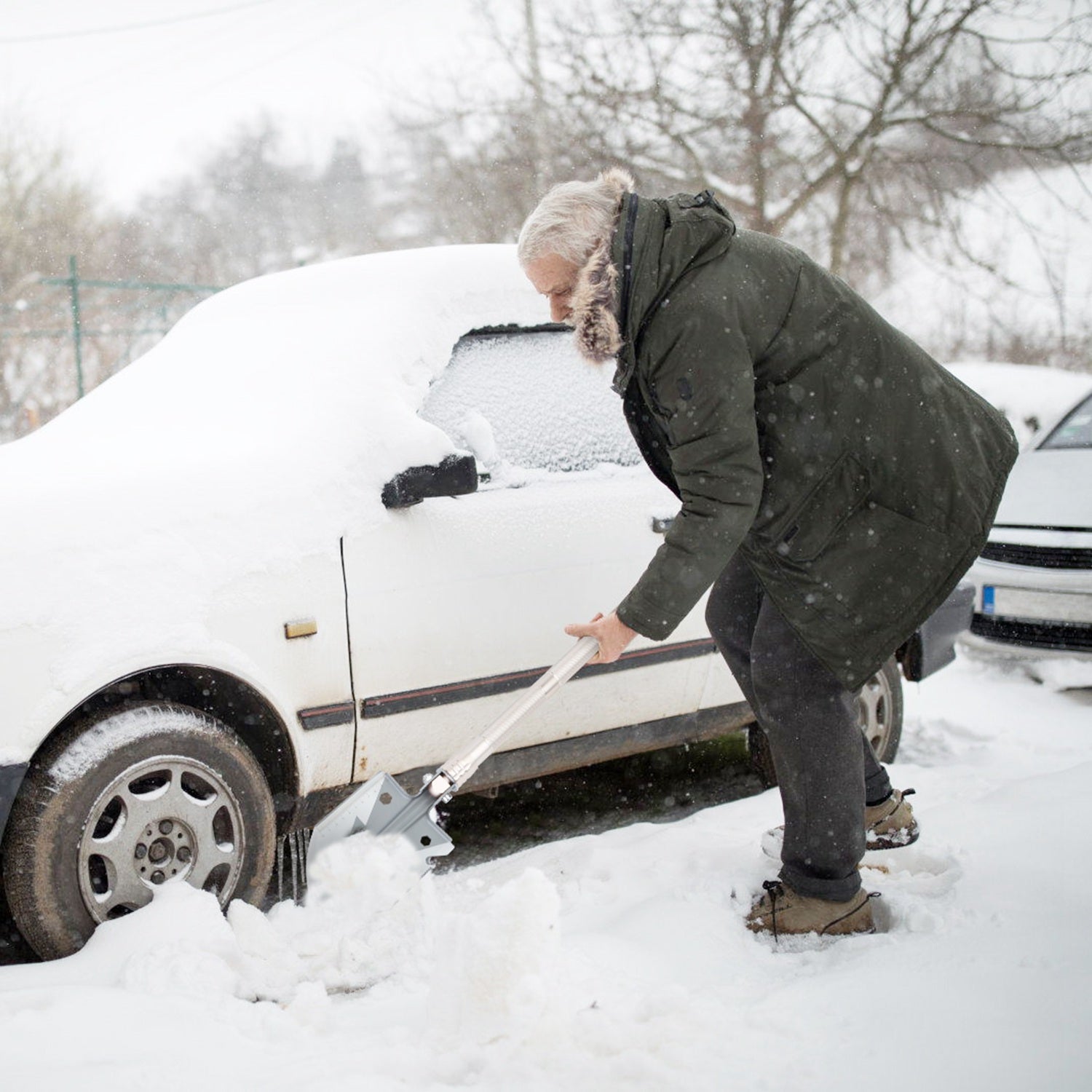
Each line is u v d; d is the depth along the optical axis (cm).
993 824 312
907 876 292
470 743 272
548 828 398
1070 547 548
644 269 231
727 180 1494
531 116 1544
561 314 249
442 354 338
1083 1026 205
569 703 350
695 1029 207
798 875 268
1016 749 464
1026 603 558
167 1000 225
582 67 1480
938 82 1443
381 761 316
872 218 1589
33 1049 204
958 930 252
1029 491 586
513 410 351
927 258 1585
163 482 281
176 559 274
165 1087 193
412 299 340
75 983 238
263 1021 221
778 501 250
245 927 252
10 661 251
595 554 347
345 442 308
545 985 204
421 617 313
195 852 276
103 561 265
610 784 443
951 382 263
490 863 338
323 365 325
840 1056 200
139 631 265
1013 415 1090
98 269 2041
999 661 602
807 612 254
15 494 267
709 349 233
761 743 422
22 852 255
